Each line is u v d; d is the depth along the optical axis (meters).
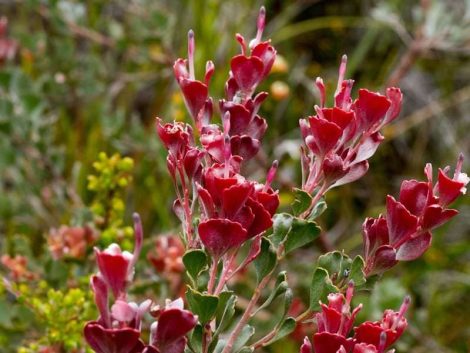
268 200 0.35
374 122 0.38
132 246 0.58
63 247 0.57
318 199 0.38
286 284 0.38
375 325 0.35
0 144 0.70
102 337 0.32
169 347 0.33
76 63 0.80
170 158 0.38
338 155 0.38
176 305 0.34
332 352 0.35
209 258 0.38
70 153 0.84
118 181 0.57
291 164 0.88
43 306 0.53
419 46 0.85
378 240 0.38
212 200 0.35
